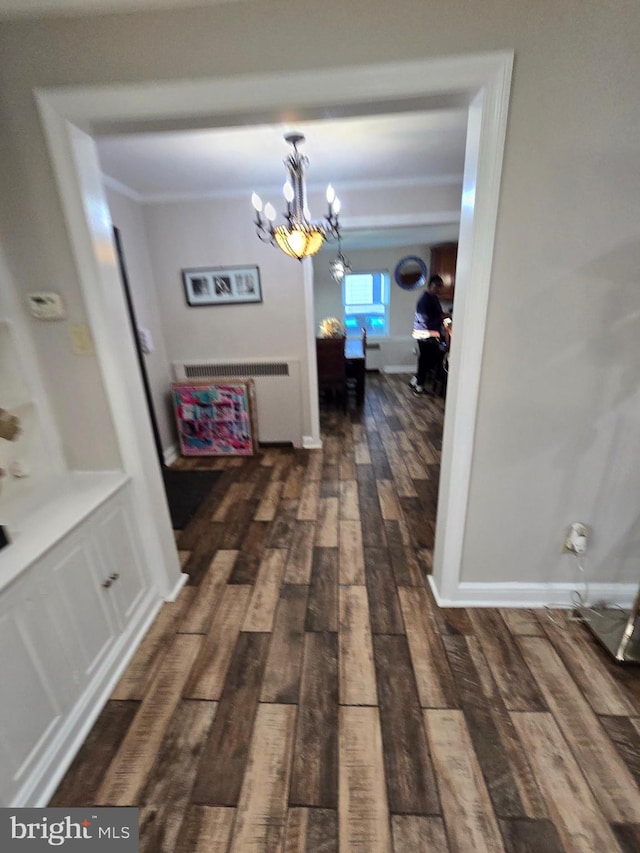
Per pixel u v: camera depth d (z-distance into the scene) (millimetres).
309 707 1347
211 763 1194
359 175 2895
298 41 1124
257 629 1674
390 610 1755
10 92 1197
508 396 1441
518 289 1309
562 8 1049
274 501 2758
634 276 1277
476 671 1458
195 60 1155
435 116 1935
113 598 1496
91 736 1278
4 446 1419
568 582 1725
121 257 2795
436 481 2996
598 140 1149
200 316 3477
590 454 1508
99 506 1414
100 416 1561
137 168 2521
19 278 1390
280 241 2404
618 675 1432
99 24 1134
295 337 3488
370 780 1143
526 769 1158
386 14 1088
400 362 7109
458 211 3117
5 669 1023
